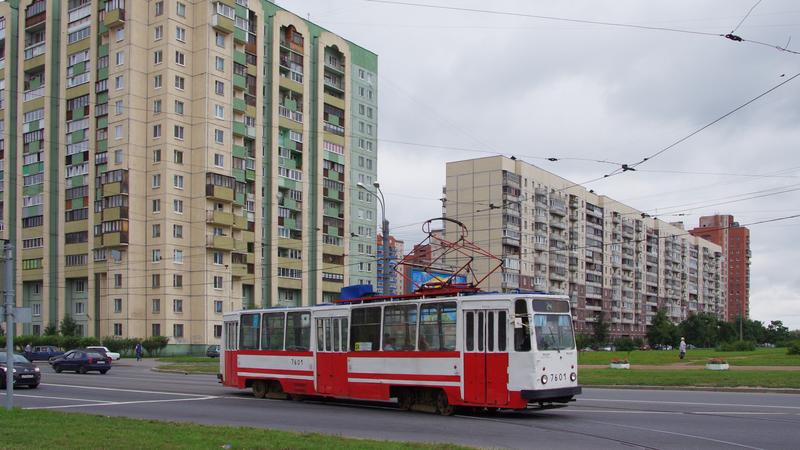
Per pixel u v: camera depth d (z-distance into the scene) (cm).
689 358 5053
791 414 1794
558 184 11106
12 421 1503
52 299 7744
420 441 1366
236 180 7531
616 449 1273
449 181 10000
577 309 11556
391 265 3125
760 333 16662
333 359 2227
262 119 8162
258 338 2503
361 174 9744
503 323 1830
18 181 8081
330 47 9269
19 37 8206
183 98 7225
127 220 6988
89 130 7462
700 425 1589
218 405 2148
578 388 1864
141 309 7056
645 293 13962
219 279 7331
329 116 9112
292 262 8456
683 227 16000
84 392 2616
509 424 1664
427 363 1959
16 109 8194
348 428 1584
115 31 7275
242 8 7744
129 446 1186
